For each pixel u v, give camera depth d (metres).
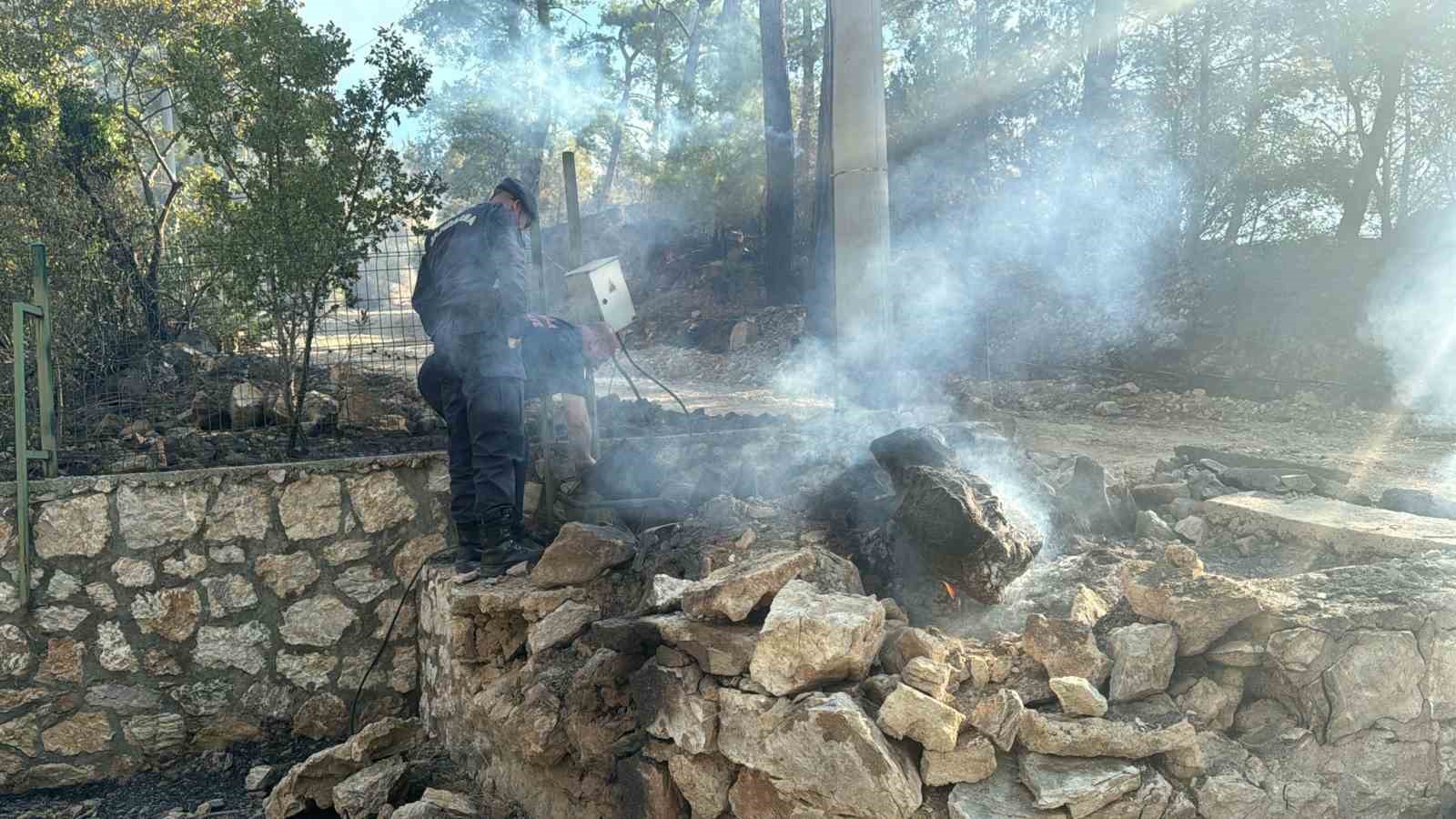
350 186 6.48
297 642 5.65
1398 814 2.97
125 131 12.06
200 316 7.07
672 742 3.46
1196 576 3.24
